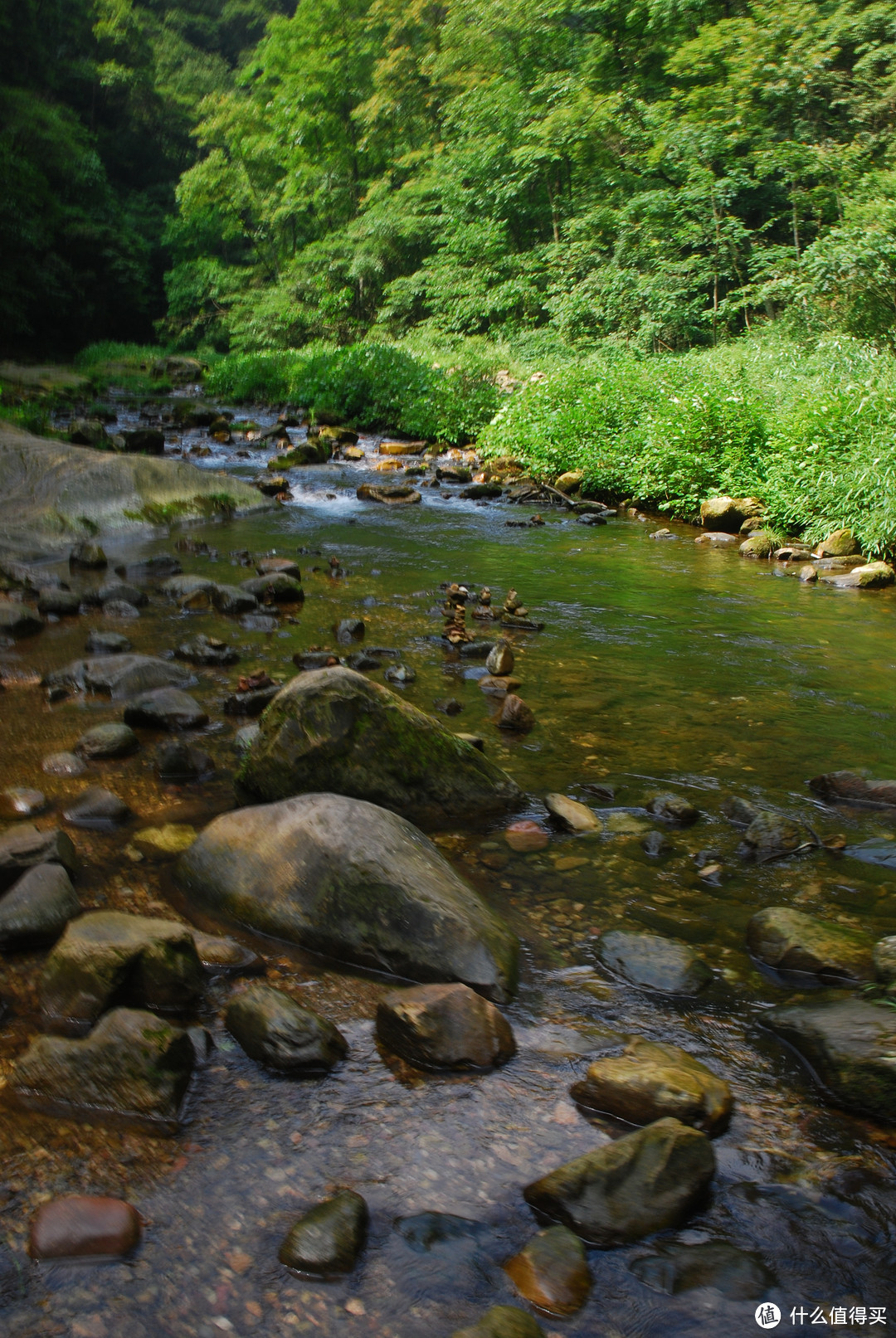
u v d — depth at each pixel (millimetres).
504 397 16094
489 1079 2002
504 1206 1672
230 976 2318
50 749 3654
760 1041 2166
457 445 15977
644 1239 1606
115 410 19031
